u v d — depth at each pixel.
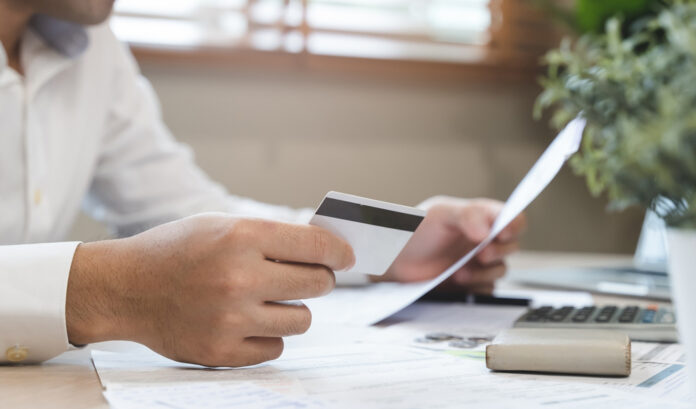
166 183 1.29
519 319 0.70
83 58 1.14
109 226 1.34
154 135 1.30
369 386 0.46
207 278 0.51
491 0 2.14
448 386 0.46
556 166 0.64
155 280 0.53
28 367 0.54
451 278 0.97
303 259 0.54
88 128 1.15
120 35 1.77
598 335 0.53
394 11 2.09
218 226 0.53
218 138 1.87
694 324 0.40
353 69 1.95
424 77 2.04
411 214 0.55
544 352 0.50
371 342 0.64
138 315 0.53
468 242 0.96
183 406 0.40
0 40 0.99
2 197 0.99
